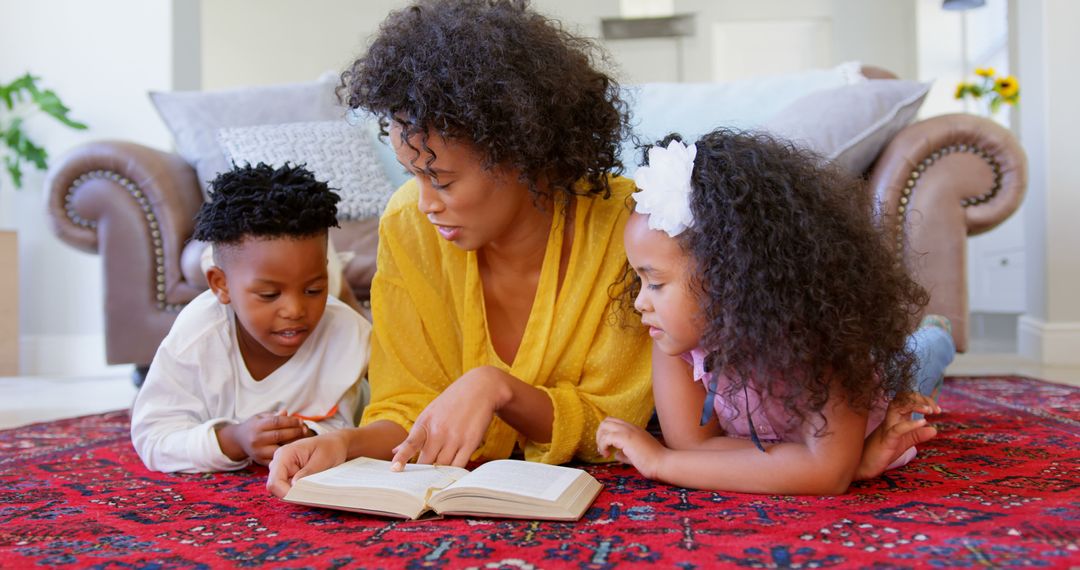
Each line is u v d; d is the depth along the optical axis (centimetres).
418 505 93
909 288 107
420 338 131
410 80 107
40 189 374
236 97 282
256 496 109
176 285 246
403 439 122
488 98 107
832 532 82
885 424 108
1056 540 77
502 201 114
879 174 218
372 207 251
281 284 125
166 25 378
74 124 358
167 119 277
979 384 246
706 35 571
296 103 283
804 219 97
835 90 227
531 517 91
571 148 117
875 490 104
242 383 137
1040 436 146
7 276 356
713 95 262
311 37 586
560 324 125
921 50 535
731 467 103
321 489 96
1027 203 356
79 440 171
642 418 128
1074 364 323
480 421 109
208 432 126
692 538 82
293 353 139
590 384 127
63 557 81
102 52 378
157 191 245
